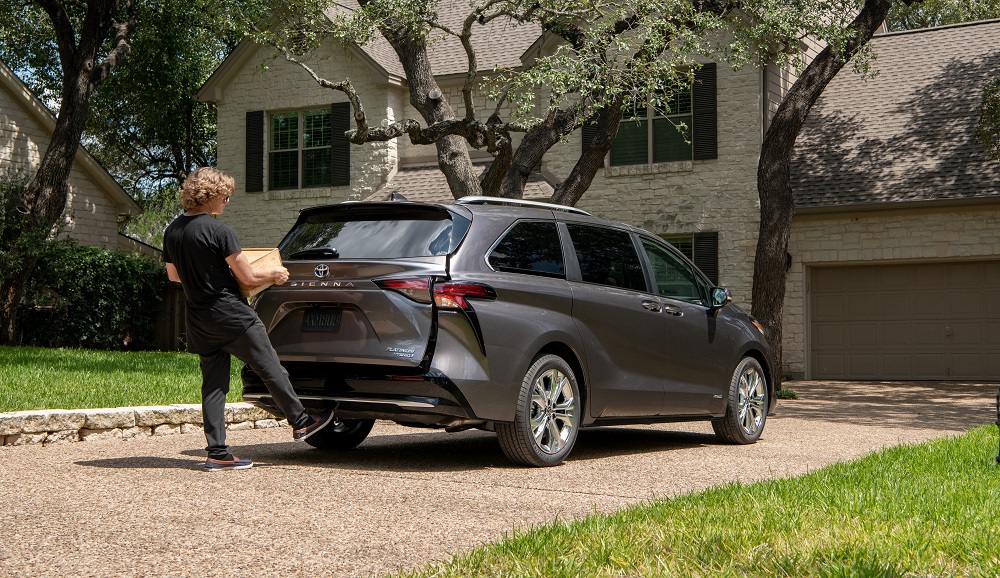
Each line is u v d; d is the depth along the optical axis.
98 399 9.35
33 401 8.91
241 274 6.06
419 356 6.30
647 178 19.47
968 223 17.70
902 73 20.70
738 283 18.66
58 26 19.17
